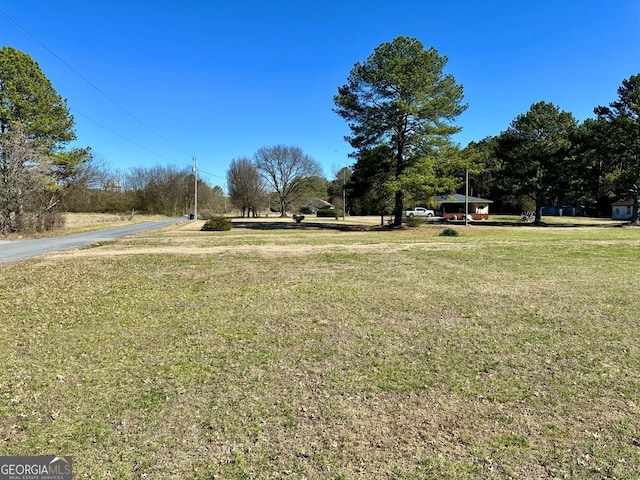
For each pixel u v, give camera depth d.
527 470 2.25
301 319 5.32
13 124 20.94
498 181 39.62
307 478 2.19
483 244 15.57
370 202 27.17
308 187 57.44
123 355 4.02
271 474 2.22
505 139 34.66
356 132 25.25
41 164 21.39
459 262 10.62
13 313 5.61
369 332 4.77
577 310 5.76
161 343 4.39
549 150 32.41
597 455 2.39
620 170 29.95
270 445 2.49
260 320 5.27
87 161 25.81
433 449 2.46
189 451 2.43
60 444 2.49
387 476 2.20
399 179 23.20
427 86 23.09
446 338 4.56
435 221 42.97
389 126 24.06
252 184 56.31
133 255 12.08
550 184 33.28
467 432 2.64
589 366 3.75
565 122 32.91
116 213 56.41
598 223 35.53
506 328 4.93
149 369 3.67
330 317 5.41
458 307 5.93
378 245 15.24
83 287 7.40
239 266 9.95
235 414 2.87
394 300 6.37
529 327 4.96
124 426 2.70
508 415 2.86
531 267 9.76
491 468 2.27
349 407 2.98
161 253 12.61
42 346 4.29
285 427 2.70
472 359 3.93
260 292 6.98
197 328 4.93
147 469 2.25
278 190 57.34
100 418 2.80
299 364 3.80
